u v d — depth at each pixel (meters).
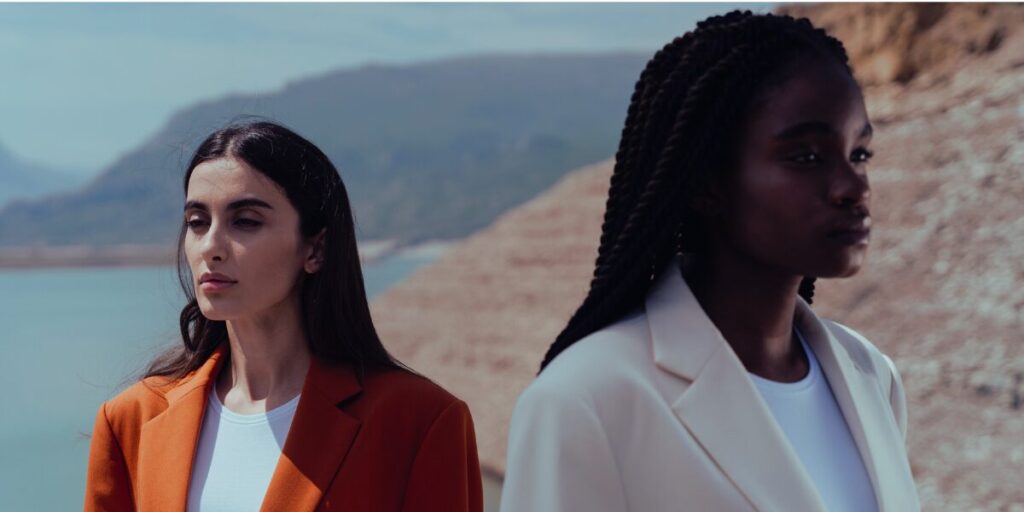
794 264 1.18
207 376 2.09
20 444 19.89
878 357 1.51
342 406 2.02
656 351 1.22
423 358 20.53
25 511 15.05
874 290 13.25
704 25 1.28
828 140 1.16
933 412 10.77
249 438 2.00
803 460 1.28
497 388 17.67
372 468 1.96
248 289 1.90
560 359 1.24
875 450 1.32
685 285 1.26
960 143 14.96
